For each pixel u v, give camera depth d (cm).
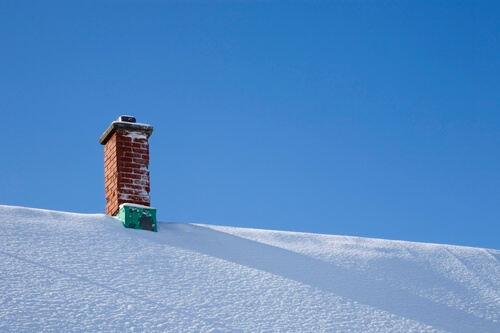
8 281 1101
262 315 1155
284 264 1323
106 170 1459
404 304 1270
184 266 1248
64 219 1312
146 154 1429
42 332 1010
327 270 1329
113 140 1434
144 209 1358
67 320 1045
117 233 1305
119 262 1216
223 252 1327
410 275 1368
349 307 1223
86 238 1265
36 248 1202
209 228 1408
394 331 1180
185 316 1112
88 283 1140
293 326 1141
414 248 1472
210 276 1235
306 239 1434
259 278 1259
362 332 1161
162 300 1140
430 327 1214
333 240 1448
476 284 1382
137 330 1057
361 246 1441
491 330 1245
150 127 1441
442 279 1377
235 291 1205
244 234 1410
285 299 1209
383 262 1393
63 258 1191
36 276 1128
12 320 1019
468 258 1473
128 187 1395
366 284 1309
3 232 1223
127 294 1135
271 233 1432
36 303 1065
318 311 1194
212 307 1149
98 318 1063
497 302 1334
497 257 1501
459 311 1284
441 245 1506
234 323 1121
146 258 1247
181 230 1377
